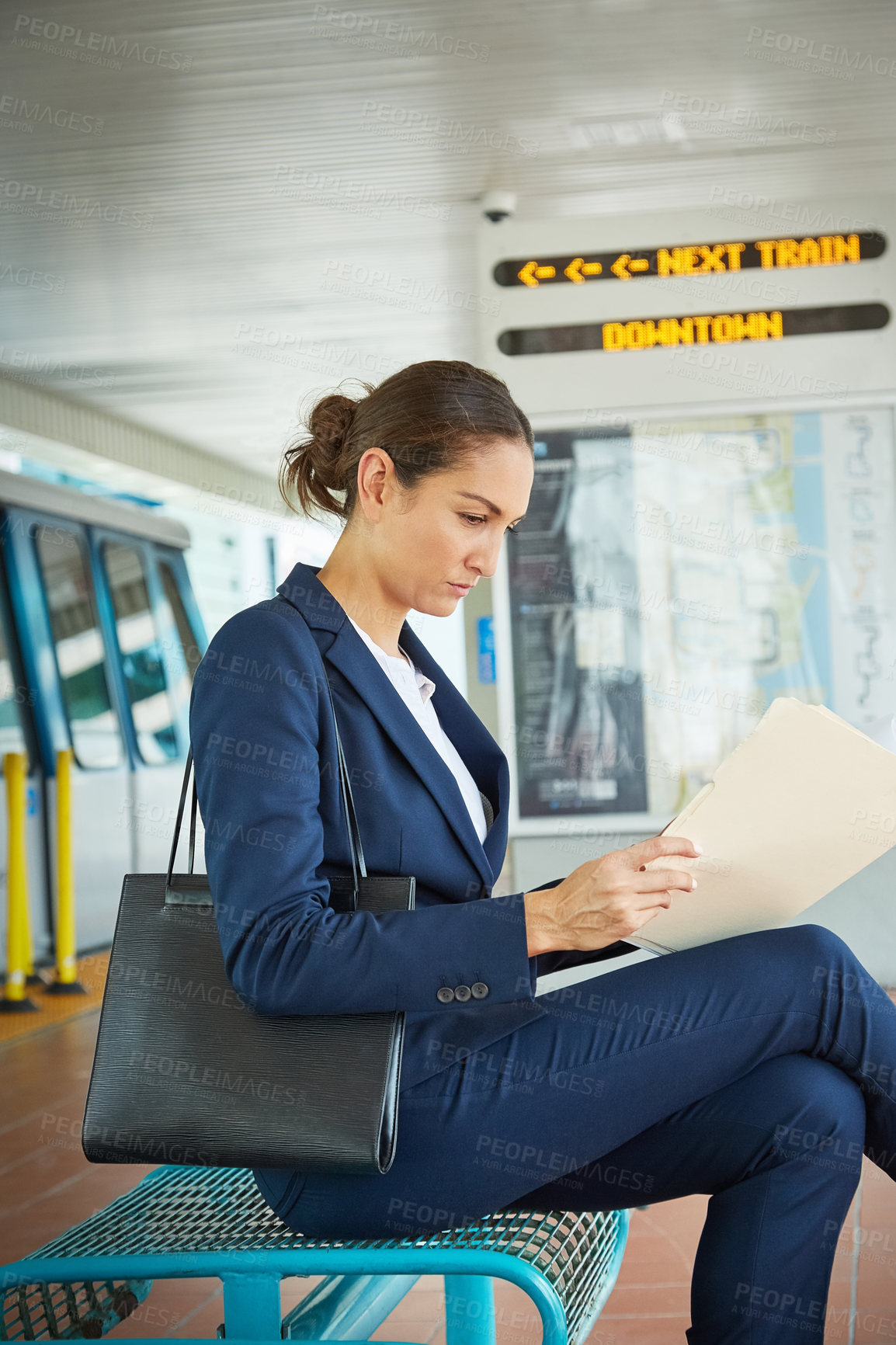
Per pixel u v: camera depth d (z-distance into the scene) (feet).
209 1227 4.37
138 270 23.76
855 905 16.10
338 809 4.12
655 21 14.84
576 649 16.38
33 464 35.09
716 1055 3.91
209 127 17.51
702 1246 3.94
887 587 16.07
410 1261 3.85
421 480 4.29
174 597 29.45
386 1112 3.74
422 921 3.79
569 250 16.25
